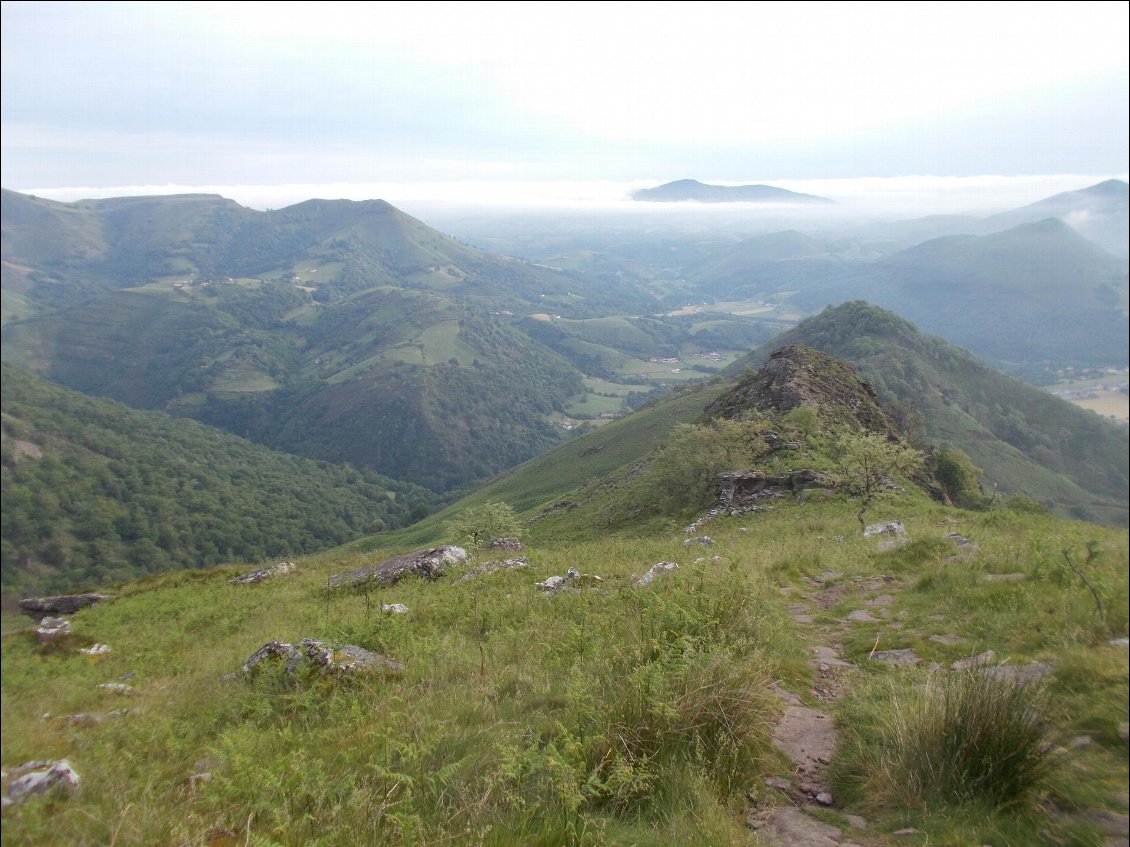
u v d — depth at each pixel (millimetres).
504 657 8227
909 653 7375
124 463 125625
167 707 7648
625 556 17156
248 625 15922
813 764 5156
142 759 5668
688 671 5742
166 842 3963
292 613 16172
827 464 34500
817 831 4156
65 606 24625
